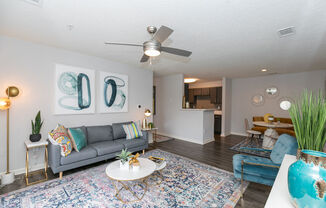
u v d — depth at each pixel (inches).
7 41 100.7
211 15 73.1
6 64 100.8
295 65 161.9
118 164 91.4
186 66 173.6
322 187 28.5
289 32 88.5
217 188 90.8
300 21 76.5
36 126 105.4
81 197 80.6
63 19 78.7
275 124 167.3
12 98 103.2
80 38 102.1
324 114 51.9
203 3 64.3
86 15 74.7
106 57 144.0
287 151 78.0
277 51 120.7
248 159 92.2
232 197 82.5
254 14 71.7
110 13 72.7
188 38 99.1
